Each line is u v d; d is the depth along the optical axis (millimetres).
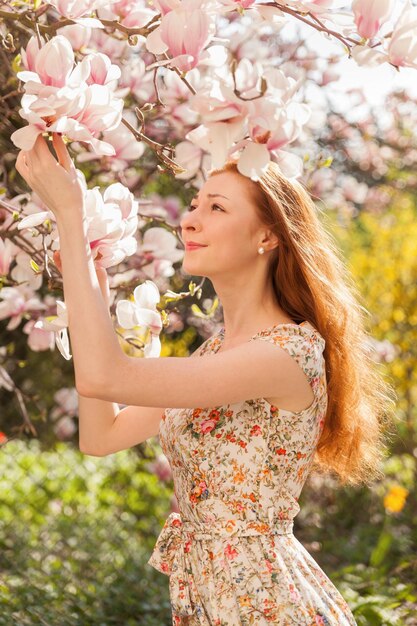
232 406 2000
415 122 6820
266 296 2148
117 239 1875
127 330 2680
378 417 2572
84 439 2287
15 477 6074
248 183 2066
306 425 2012
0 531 5016
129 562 4734
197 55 1784
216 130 1605
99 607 4215
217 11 1794
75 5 1860
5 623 3699
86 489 6016
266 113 1591
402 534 5555
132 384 1771
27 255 2512
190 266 2078
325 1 1758
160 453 5496
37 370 5621
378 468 2660
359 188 6621
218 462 1984
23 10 2348
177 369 1823
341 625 1984
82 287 1751
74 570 4590
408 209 7184
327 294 2174
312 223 2199
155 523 5477
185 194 4094
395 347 6090
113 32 2383
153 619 4125
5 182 3352
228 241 2049
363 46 1734
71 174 1754
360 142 6367
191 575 2014
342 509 5816
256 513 1970
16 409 5605
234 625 1913
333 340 2203
